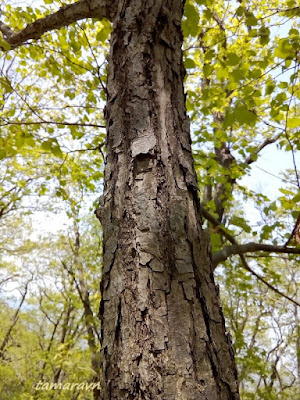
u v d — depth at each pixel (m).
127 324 0.90
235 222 3.27
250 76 2.50
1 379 13.83
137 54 1.36
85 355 8.53
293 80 2.47
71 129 3.32
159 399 0.78
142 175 1.11
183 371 0.82
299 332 7.11
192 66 2.54
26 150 4.07
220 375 0.87
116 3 1.68
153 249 0.98
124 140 1.21
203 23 2.83
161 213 1.04
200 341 0.89
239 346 5.63
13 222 11.51
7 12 3.01
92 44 3.94
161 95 1.29
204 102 3.34
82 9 1.92
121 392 0.82
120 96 1.30
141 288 0.93
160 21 1.44
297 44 2.21
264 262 4.27
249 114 2.32
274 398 5.82
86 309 8.25
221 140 3.65
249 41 3.53
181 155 1.19
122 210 1.08
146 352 0.85
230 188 3.98
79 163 4.63
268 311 8.36
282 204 2.84
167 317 0.89
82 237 10.83
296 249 2.80
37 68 4.02
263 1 3.70
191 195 1.14
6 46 2.27
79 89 3.95
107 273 1.02
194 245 1.04
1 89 3.16
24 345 16.19
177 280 0.95
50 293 13.65
